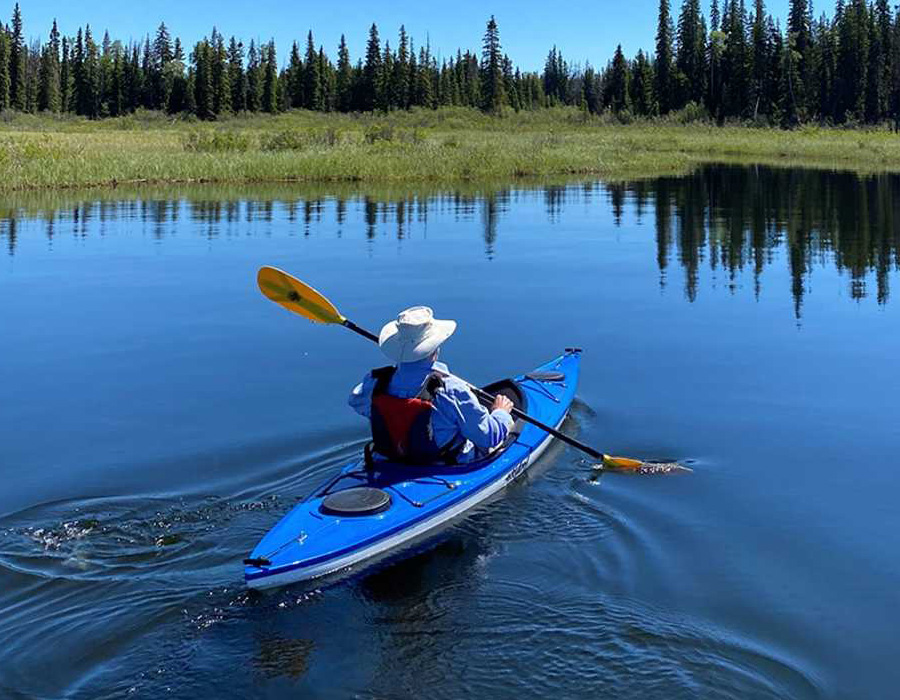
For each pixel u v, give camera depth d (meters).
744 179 29.02
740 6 82.88
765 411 6.80
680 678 3.52
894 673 3.57
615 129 69.62
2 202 20.67
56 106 92.06
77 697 3.46
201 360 8.27
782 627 3.89
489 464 5.36
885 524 4.93
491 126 73.00
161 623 3.94
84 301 10.73
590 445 6.13
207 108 87.25
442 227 17.19
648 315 10.02
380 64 90.12
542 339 8.97
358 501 4.68
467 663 3.63
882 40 77.06
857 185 26.28
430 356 5.05
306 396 7.15
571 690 3.46
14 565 4.43
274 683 3.53
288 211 19.64
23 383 7.57
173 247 14.62
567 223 17.88
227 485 5.44
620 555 4.56
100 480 5.52
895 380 7.55
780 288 11.51
